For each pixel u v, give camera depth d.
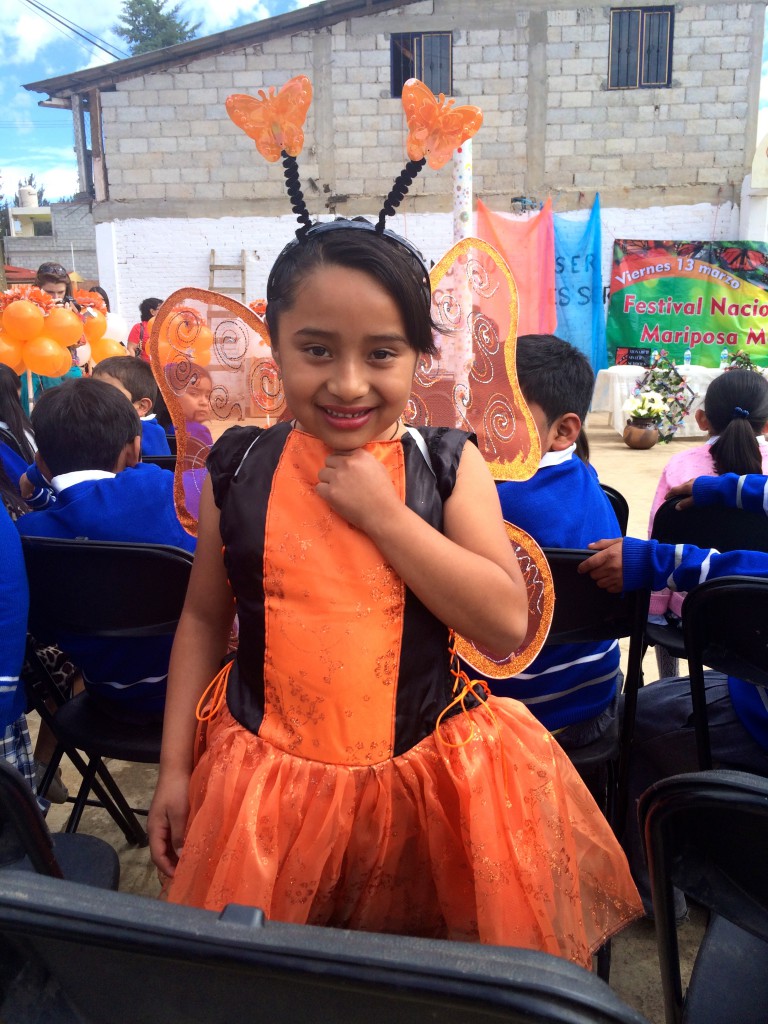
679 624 1.92
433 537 0.83
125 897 0.52
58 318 4.06
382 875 0.89
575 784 1.00
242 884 0.81
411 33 9.59
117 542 1.36
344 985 0.46
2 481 1.88
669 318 9.90
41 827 0.78
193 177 10.04
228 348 1.14
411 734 0.87
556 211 9.93
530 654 1.15
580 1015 0.43
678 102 9.61
